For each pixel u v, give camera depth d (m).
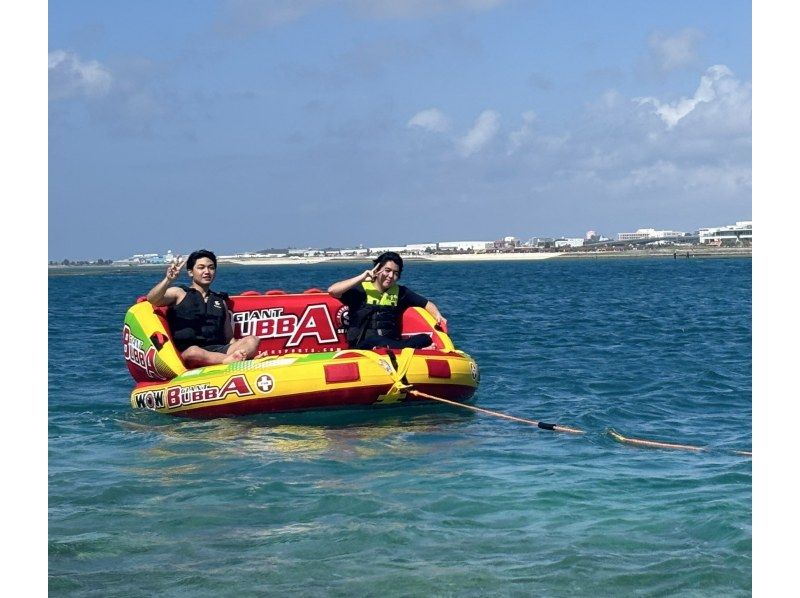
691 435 8.02
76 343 15.94
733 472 6.48
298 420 8.64
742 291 35.06
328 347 10.68
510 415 8.92
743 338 16.14
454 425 8.42
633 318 21.20
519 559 4.84
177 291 9.93
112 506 5.86
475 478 6.41
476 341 15.92
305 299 10.73
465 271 97.44
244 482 6.38
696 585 4.47
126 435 8.11
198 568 4.79
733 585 4.46
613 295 33.06
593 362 12.91
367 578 4.61
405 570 4.70
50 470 6.80
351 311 9.87
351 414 8.91
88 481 6.46
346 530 5.31
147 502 5.95
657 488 6.09
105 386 11.03
